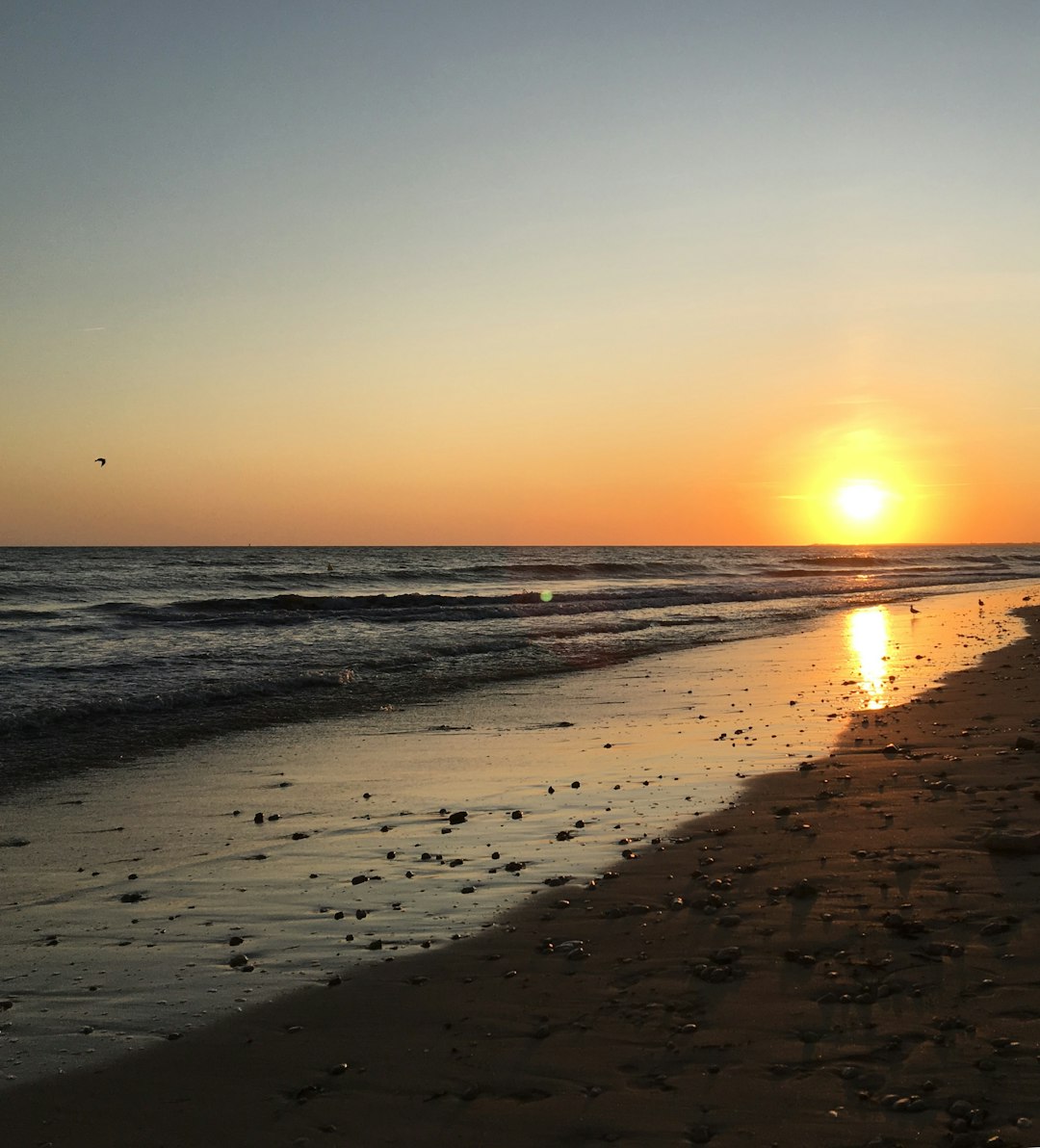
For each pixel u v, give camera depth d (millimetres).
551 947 6117
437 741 13680
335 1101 4492
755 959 5664
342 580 66250
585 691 18359
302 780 11375
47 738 13875
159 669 20516
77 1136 4309
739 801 9578
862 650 24812
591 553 177375
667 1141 3996
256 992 5699
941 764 10461
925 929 5844
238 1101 4539
